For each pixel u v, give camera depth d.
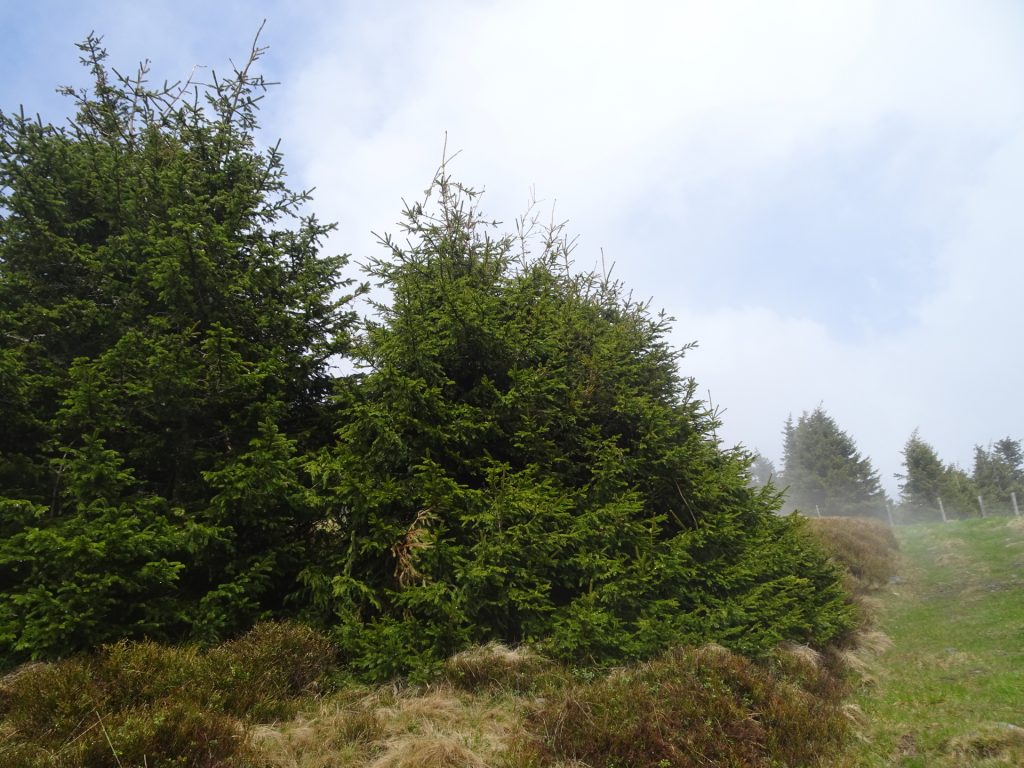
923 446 43.56
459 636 6.54
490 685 6.14
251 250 8.34
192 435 7.43
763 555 8.34
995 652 7.87
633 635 6.89
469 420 7.78
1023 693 6.20
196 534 6.24
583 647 6.68
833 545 15.37
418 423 7.42
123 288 7.53
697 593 7.77
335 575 7.16
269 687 5.64
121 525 5.69
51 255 7.39
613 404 9.09
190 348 6.84
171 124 9.16
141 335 6.71
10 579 6.26
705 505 8.79
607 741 4.91
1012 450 51.53
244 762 4.40
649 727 5.00
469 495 7.23
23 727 4.38
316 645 6.36
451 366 8.52
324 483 7.12
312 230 8.90
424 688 6.12
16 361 6.20
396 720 5.39
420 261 9.40
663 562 7.44
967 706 6.16
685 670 6.06
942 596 12.07
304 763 4.62
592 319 10.25
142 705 4.76
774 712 5.57
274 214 9.14
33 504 6.26
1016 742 5.02
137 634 6.15
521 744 4.93
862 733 5.84
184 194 7.90
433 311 8.21
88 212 8.11
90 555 5.50
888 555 16.70
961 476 43.44
